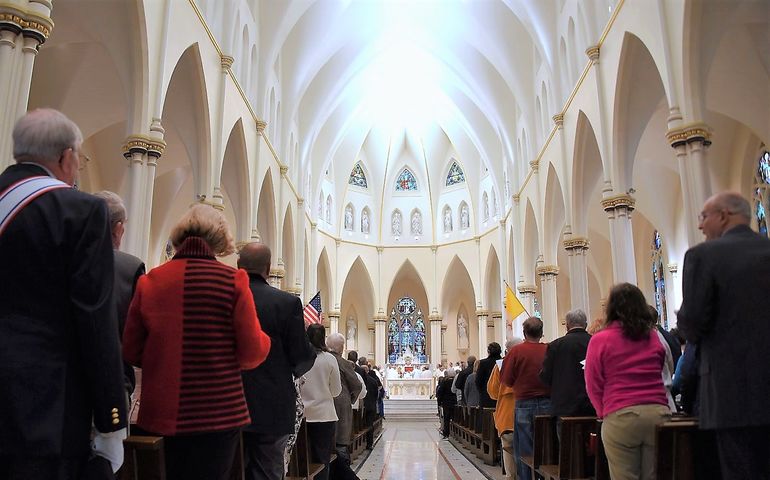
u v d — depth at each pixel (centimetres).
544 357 685
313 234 3064
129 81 1021
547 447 661
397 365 3531
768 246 350
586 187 1738
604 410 441
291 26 2031
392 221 3847
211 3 1473
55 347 228
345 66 2680
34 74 1409
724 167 1767
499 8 2248
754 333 332
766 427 326
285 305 431
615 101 1343
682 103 1005
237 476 389
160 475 305
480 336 3450
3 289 227
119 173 1844
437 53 2739
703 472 402
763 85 1406
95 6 995
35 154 254
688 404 458
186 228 342
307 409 625
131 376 345
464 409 1425
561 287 3247
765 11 977
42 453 217
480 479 984
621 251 1336
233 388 323
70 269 233
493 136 3066
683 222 2142
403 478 1005
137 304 325
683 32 988
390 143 3775
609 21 1359
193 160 1389
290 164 2491
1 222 231
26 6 658
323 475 645
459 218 3716
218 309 323
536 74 2258
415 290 4031
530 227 2522
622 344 439
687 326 354
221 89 1453
